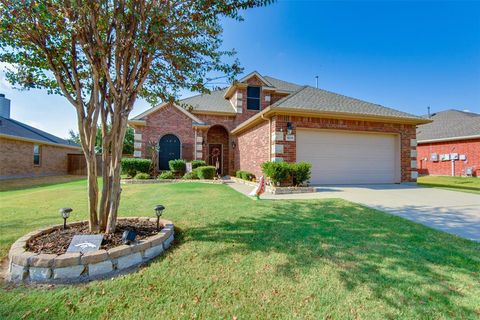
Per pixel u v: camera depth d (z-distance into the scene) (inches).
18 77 165.2
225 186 433.7
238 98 706.8
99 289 104.5
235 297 99.5
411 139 476.7
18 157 687.1
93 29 137.0
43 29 137.9
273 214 219.5
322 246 146.9
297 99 464.4
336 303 94.8
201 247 146.5
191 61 175.6
